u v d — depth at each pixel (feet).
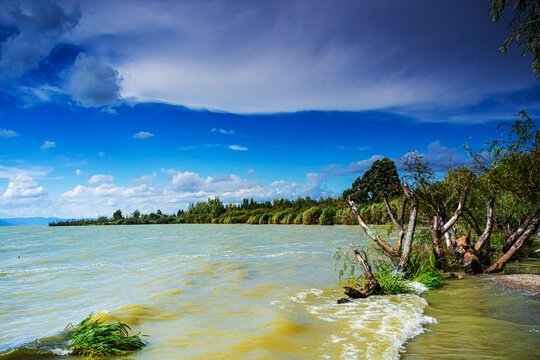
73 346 17.24
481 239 40.75
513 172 36.22
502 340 17.37
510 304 24.25
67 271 43.16
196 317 22.56
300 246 69.10
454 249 41.01
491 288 29.91
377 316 22.36
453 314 22.65
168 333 19.22
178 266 45.37
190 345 17.20
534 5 27.53
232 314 23.25
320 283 34.12
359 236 88.89
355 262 46.98
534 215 36.14
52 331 19.94
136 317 22.29
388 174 172.04
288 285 33.04
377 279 32.48
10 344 17.69
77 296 29.81
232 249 65.98
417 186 42.04
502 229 55.77
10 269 45.34
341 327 20.06
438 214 41.37
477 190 42.14
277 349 16.60
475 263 37.58
